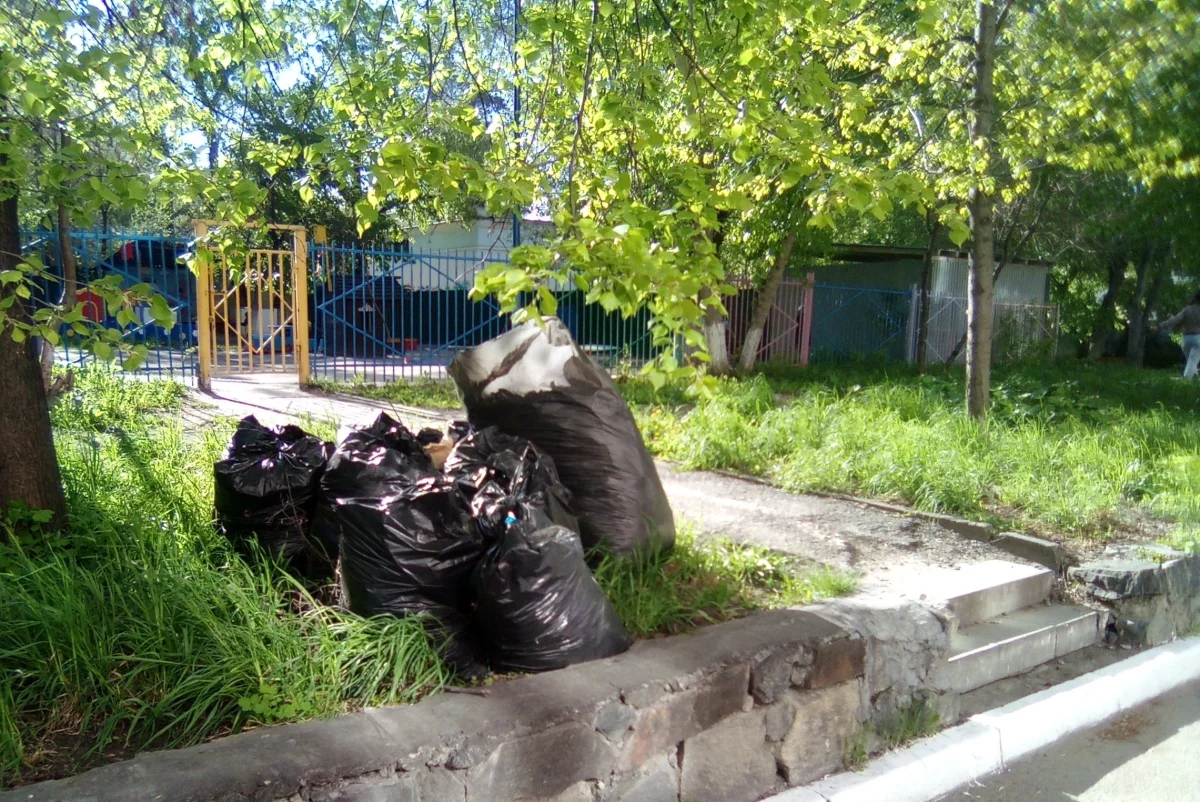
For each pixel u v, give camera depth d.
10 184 3.35
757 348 16.98
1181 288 25.19
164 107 4.86
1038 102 8.18
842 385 13.66
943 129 9.33
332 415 7.88
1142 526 6.04
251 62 4.61
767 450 7.57
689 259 3.07
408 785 2.48
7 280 2.86
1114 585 4.98
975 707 4.19
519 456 3.68
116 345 3.65
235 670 2.77
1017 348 20.36
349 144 4.00
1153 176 7.90
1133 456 7.35
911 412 9.24
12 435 3.66
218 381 10.93
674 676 3.05
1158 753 4.07
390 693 2.87
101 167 3.40
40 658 2.79
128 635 2.88
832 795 3.41
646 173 4.50
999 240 19.78
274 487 3.75
